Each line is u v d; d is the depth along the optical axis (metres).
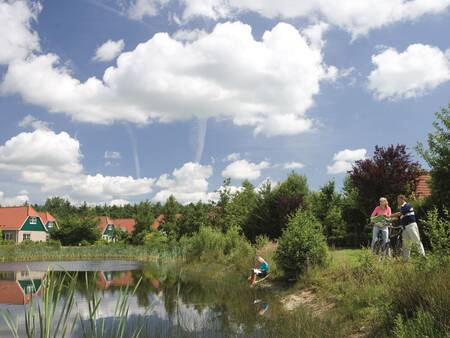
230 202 39.31
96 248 52.59
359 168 20.97
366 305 10.22
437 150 15.73
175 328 10.52
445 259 8.55
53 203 152.12
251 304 13.98
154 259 43.97
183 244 42.56
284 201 28.97
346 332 9.17
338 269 13.77
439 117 15.67
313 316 10.97
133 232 65.38
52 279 5.87
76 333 10.05
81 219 73.75
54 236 72.31
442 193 15.66
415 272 8.88
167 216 62.81
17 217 79.50
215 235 31.36
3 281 24.52
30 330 5.86
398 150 20.55
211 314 12.62
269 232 30.00
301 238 16.20
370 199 20.73
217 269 25.19
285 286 16.03
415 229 12.24
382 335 8.20
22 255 47.69
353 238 24.95
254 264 21.28
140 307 14.23
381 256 12.27
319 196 28.53
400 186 20.00
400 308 8.27
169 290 18.59
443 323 6.80
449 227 9.23
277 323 10.70
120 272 28.97
